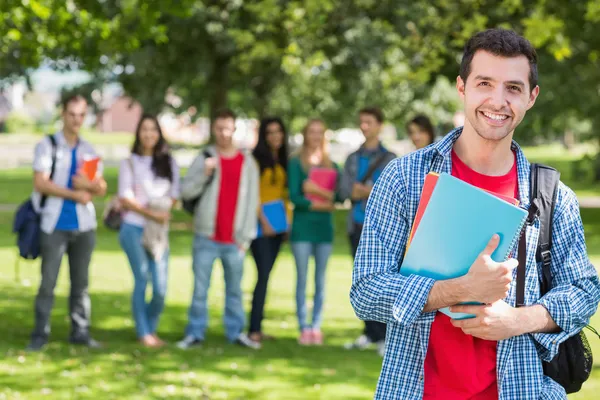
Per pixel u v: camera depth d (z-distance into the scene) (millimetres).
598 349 8352
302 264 8594
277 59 20578
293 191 8539
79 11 11930
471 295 2436
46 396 6449
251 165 8266
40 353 7797
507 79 2559
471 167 2725
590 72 22250
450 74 21688
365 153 8305
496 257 2436
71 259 8078
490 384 2682
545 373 2791
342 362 7859
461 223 2459
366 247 2693
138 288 8320
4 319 9352
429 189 2539
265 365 7672
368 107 8227
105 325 9203
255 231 8367
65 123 7820
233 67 22406
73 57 18094
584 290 2707
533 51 2607
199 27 20250
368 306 2623
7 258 14398
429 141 8328
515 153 2766
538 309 2602
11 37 11352
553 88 23688
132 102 26047
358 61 20953
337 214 25797
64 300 10531
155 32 12000
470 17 15117
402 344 2689
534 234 2691
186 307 10422
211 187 8172
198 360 7770
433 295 2494
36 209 7801
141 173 8141
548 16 13742
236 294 8508
